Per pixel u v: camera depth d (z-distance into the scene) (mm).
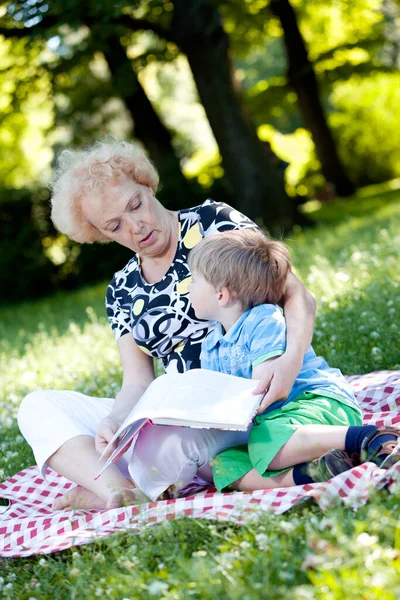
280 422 3459
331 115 31047
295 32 23562
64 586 3137
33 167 27500
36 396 4094
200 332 4070
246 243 3795
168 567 2953
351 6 23812
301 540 2787
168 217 4156
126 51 17797
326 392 3666
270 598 2465
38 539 3723
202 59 17219
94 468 3836
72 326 9812
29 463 5148
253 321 3668
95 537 3326
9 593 3164
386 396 4883
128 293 4258
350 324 6590
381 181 31172
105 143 4184
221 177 18594
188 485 3926
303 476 3375
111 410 4094
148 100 19734
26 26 14016
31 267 18141
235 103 17578
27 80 17391
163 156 19562
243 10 21281
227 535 3090
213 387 3525
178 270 4109
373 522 2680
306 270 10703
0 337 13195
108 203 3998
